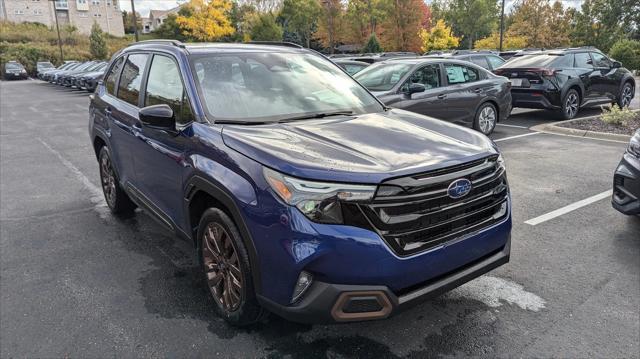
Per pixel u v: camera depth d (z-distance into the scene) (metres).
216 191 2.84
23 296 3.53
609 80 12.12
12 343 2.95
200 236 3.21
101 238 4.64
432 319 3.14
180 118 3.43
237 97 3.46
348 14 55.38
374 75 8.59
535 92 10.92
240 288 2.84
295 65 4.03
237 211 2.67
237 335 3.00
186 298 3.47
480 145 2.98
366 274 2.39
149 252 4.30
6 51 56.75
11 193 6.29
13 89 31.17
